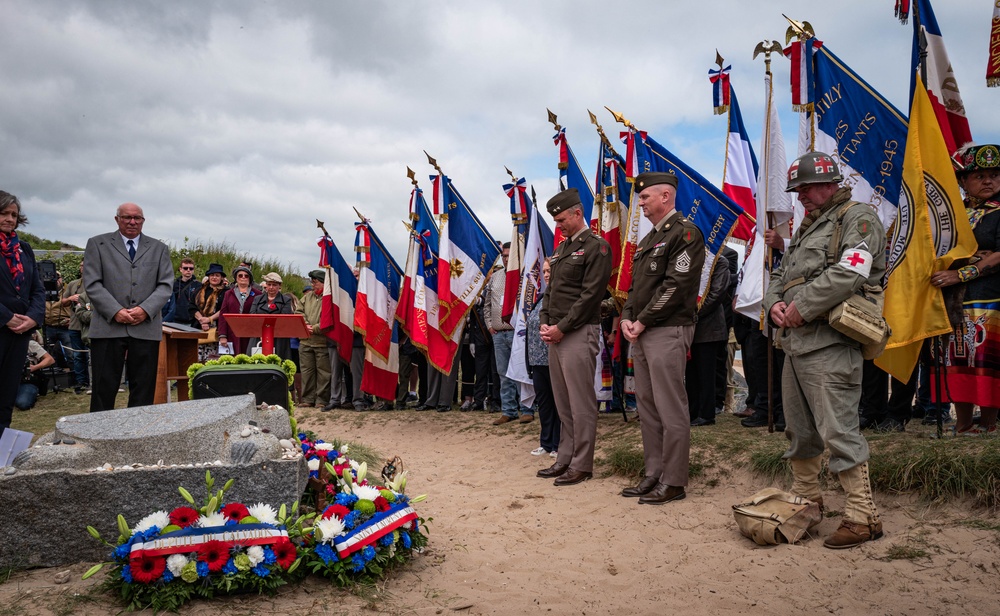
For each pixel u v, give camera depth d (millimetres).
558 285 6879
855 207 4645
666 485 5938
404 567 4422
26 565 3941
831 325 4480
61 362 13070
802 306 4531
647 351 5984
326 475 4945
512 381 9828
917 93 5625
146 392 7102
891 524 4766
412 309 10664
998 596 3701
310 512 4559
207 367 5723
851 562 4297
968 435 5602
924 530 4555
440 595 4035
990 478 4727
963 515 4684
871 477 5211
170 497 4086
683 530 5238
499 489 6691
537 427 9336
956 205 5477
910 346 5543
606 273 6664
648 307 5926
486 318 10164
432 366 11297
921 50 5641
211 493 4086
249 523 3867
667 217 6082
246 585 3771
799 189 4836
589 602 3986
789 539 4695
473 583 4258
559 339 6730
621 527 5367
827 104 6191
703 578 4273
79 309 12625
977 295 5637
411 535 4551
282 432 5109
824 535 4801
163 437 4316
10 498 3918
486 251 10312
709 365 7676
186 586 3660
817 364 4605
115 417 4703
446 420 10508
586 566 4582
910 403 6469
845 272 4406
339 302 11672
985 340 5578
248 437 4414
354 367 11883
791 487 5676
